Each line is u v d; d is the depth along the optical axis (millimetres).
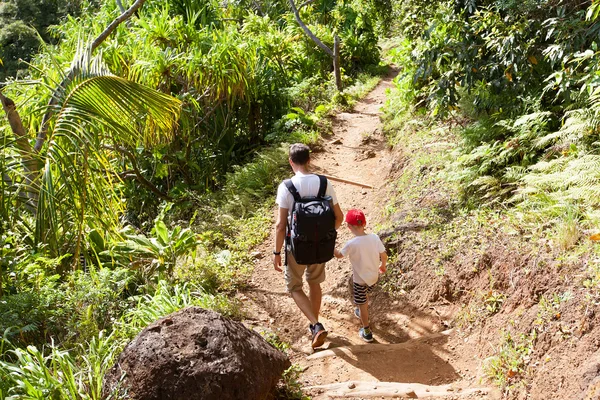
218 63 10086
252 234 7371
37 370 3590
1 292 4996
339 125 12883
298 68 17047
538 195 5297
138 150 9609
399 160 8711
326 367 4613
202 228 7730
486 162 6078
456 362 4469
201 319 3568
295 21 20609
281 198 4480
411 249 5887
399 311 5422
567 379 3422
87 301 5059
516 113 6762
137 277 6020
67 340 4406
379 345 4805
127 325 4609
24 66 28703
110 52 9391
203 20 14086
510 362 3916
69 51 9828
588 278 3912
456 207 6273
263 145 12109
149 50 9695
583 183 4844
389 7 18484
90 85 5023
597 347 3414
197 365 3299
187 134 10141
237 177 9453
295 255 4387
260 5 23953
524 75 6582
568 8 6309
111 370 3439
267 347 3828
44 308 4883
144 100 5277
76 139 4676
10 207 5027
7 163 4859
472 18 7270
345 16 22750
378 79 19344
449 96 7262
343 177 9594
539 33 6480
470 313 4766
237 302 5512
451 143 7609
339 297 5918
